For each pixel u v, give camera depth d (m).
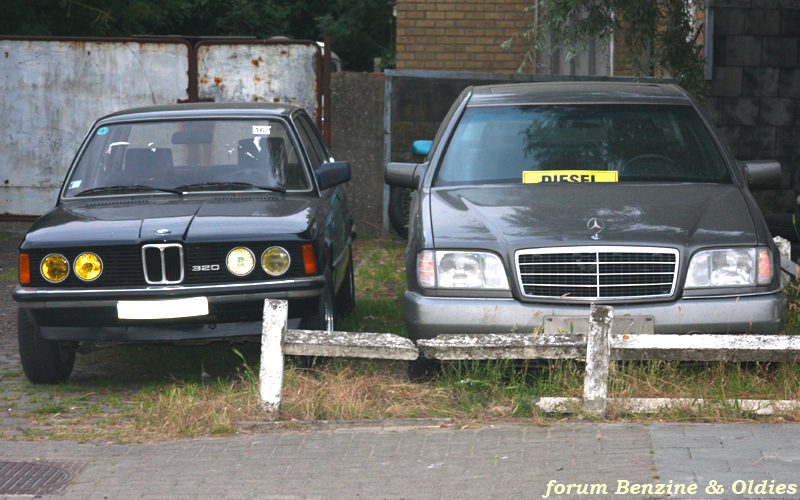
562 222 20.61
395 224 48.25
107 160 26.19
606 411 18.89
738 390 19.97
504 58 54.59
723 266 19.92
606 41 42.81
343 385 20.81
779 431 17.50
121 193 25.31
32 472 16.73
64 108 48.25
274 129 26.91
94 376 25.16
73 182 25.80
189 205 24.09
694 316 19.62
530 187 23.00
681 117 24.89
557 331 19.69
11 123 48.44
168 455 17.53
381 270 39.72
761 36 50.88
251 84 47.28
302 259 22.44
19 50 47.84
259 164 26.19
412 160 48.22
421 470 16.19
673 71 42.88
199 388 22.44
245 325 22.23
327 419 19.45
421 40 54.44
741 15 50.56
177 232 22.02
